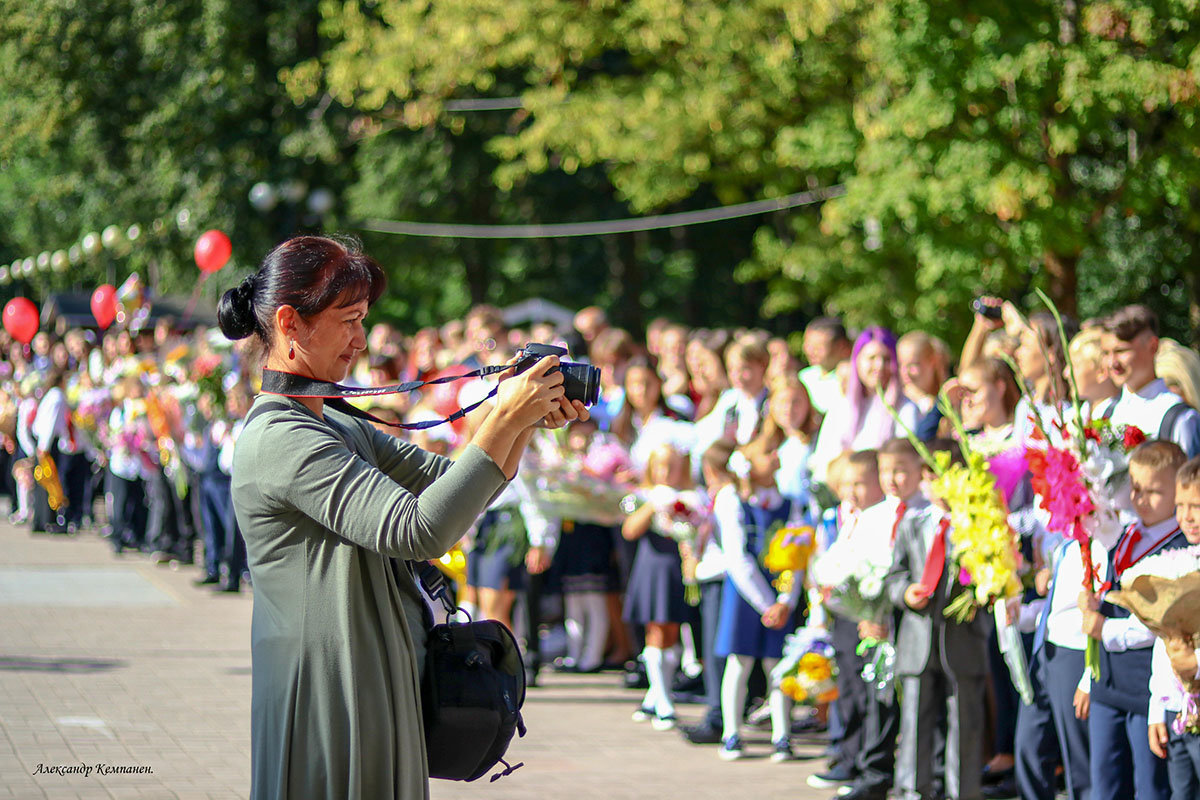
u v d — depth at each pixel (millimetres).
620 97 19484
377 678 2588
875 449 5961
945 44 13875
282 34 24078
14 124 24750
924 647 5453
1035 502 5641
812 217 19938
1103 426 4953
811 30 16984
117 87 24406
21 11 23672
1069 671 4961
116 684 7914
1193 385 5855
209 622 10273
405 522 2479
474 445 2531
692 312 30266
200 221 23422
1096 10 13195
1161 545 4688
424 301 31828
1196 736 4445
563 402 2605
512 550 8352
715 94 17969
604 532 8961
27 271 18016
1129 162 14828
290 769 2566
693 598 7449
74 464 16203
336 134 24156
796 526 6793
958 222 15000
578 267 30328
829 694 6238
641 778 6301
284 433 2600
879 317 18922
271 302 2680
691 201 27656
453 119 23172
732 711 6781
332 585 2582
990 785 6039
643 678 8539
